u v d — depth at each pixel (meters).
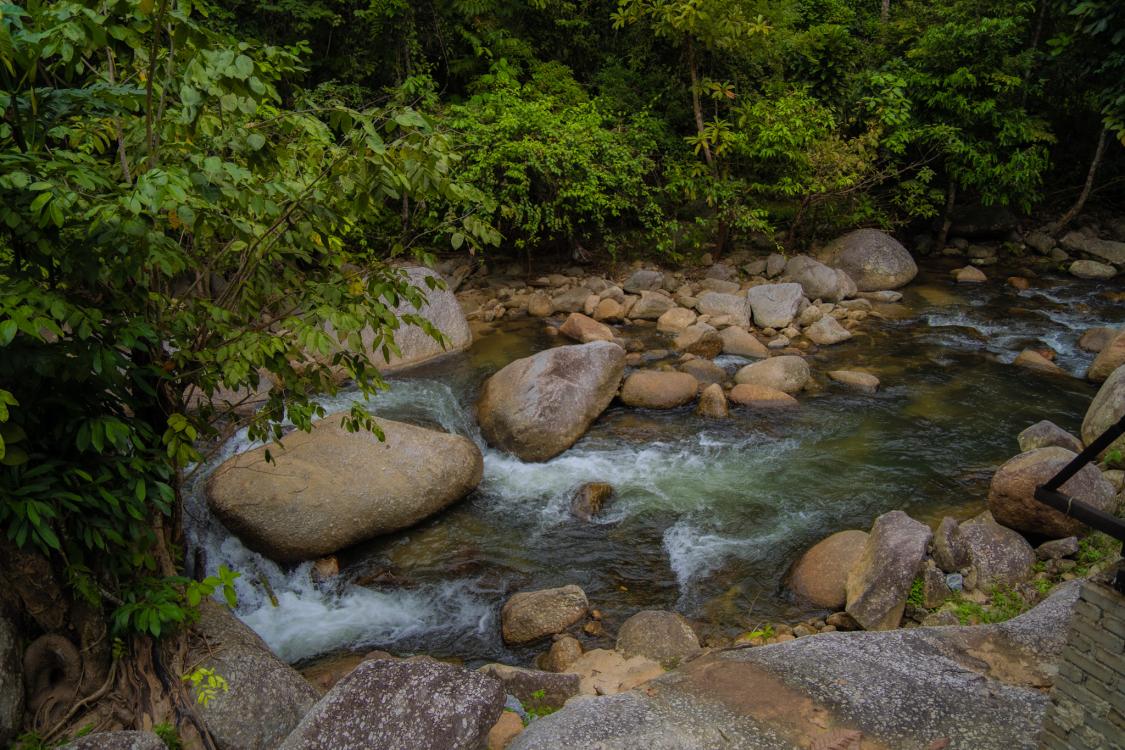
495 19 13.72
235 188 3.44
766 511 6.58
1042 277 13.02
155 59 3.22
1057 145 15.62
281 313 4.43
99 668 3.79
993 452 7.39
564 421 7.64
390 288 4.30
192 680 3.83
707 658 3.99
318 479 6.08
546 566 5.96
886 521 5.54
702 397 8.46
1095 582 2.55
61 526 3.67
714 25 11.67
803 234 14.08
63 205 2.89
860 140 12.51
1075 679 2.63
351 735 3.08
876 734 3.24
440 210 11.30
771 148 12.18
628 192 11.98
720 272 12.71
